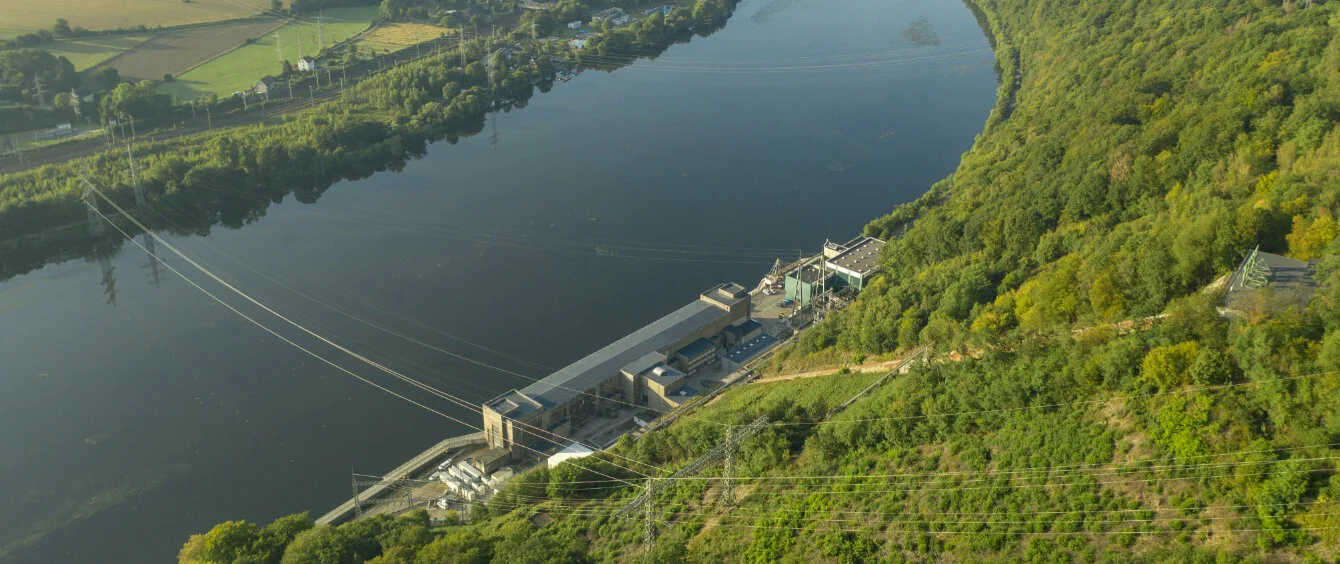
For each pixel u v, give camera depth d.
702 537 146.25
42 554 186.38
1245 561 98.75
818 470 151.25
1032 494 123.38
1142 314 150.38
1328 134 183.50
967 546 121.62
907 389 156.12
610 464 179.88
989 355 149.50
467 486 199.25
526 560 137.50
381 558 148.62
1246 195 181.25
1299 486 101.12
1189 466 112.25
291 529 165.50
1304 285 134.00
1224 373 117.06
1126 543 109.12
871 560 126.69
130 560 185.75
